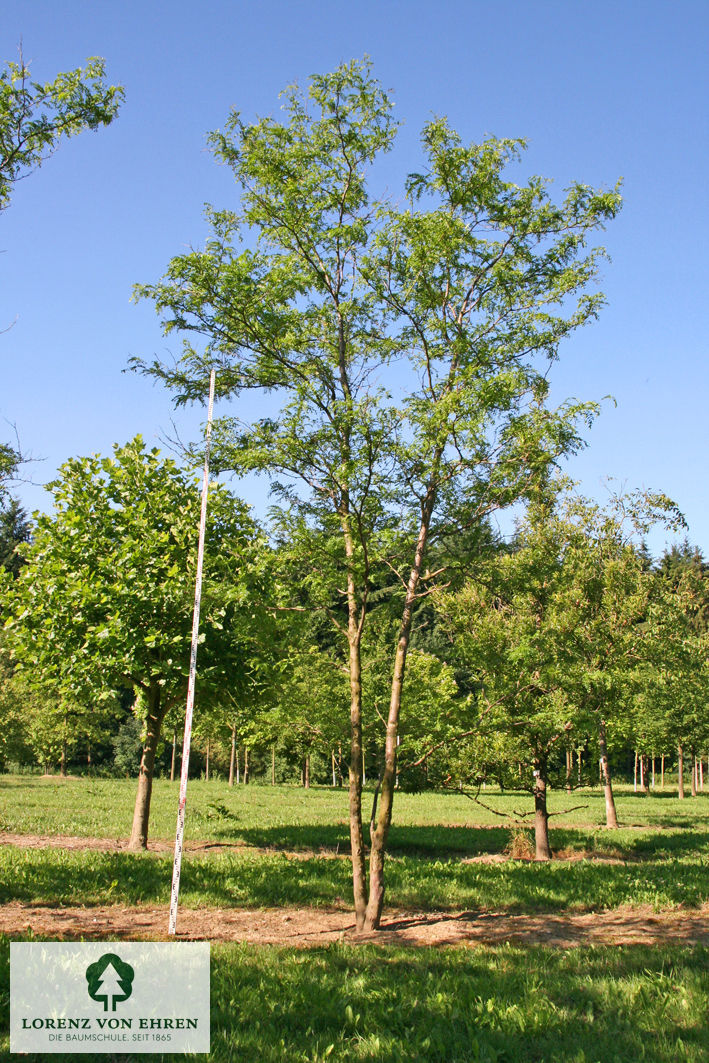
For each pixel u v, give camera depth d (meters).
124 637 14.05
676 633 19.12
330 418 10.05
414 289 10.11
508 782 17.55
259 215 10.38
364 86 10.19
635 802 34.78
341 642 12.20
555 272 10.26
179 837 8.71
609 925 9.69
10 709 35.22
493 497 10.11
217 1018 5.67
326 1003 6.13
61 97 9.84
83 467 15.80
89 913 9.54
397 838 18.55
